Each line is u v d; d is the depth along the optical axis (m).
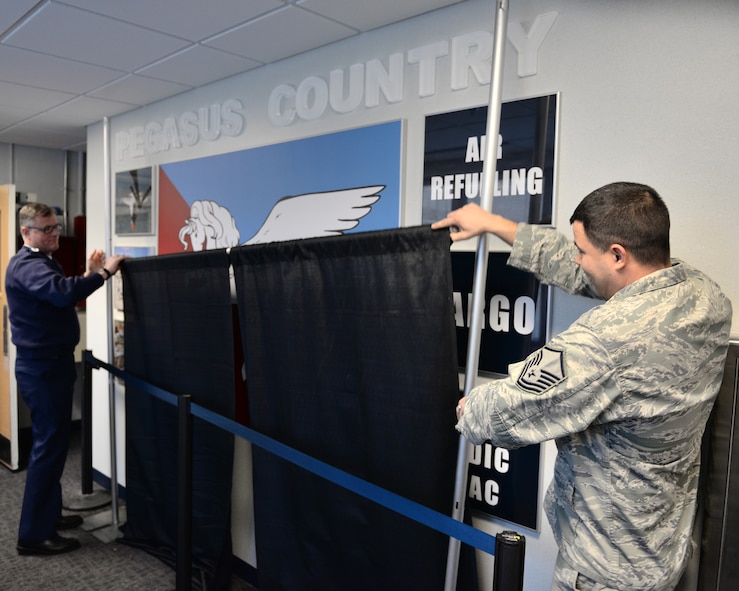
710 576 1.40
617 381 1.09
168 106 3.02
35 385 2.69
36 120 3.61
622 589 1.18
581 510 1.22
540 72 1.66
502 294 1.75
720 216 1.38
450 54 1.84
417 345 1.60
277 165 2.42
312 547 2.02
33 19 2.02
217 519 2.46
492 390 1.21
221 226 2.71
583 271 1.38
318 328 1.88
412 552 1.71
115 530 3.02
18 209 4.41
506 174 1.73
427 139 1.91
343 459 1.85
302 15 1.93
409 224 1.99
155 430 2.72
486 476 1.83
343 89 2.17
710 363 1.16
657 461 1.16
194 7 1.89
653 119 1.47
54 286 2.52
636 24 1.48
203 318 2.36
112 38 2.18
